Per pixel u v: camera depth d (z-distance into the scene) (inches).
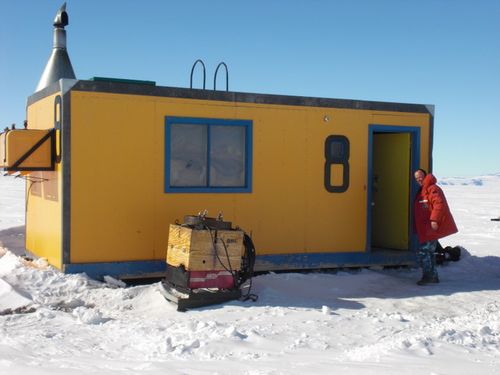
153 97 332.8
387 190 423.5
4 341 212.8
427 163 406.6
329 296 317.1
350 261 382.0
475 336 204.8
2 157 338.0
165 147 335.3
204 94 344.5
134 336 221.3
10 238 464.8
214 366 177.6
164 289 285.7
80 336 222.5
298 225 368.2
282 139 363.6
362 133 385.1
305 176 369.7
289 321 241.1
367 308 282.0
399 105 396.5
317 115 372.8
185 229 275.6
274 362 181.3
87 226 319.6
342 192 379.6
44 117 354.6
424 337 199.3
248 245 288.5
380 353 183.9
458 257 415.8
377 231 431.2
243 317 249.0
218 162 350.6
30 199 393.1
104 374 169.8
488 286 343.6
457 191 2379.4
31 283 296.7
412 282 356.2
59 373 171.3
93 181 320.5
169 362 183.6
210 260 274.7
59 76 464.8
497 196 1904.5
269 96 360.2
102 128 322.0
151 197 332.8
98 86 320.8
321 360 182.7
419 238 349.1
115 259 325.4
